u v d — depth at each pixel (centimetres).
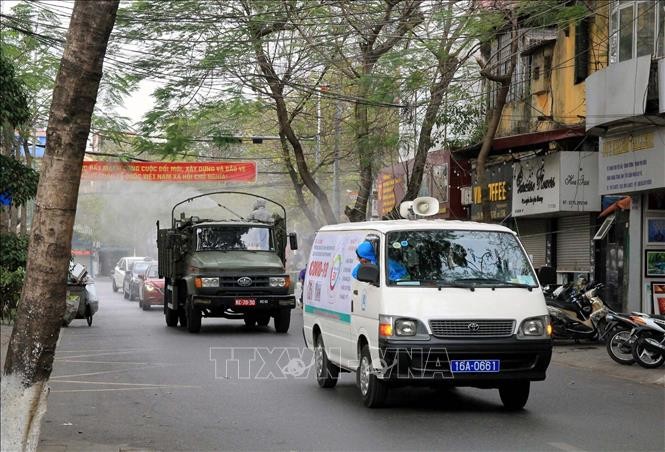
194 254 2344
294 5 2152
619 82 2036
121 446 955
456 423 1064
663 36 2064
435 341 1085
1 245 1154
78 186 803
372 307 1138
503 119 3014
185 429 1047
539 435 992
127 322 2783
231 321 2770
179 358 1739
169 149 2552
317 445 944
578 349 1995
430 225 1198
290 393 1299
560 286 2131
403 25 2292
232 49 2153
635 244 2228
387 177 3953
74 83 787
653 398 1291
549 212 2525
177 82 2252
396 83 2375
